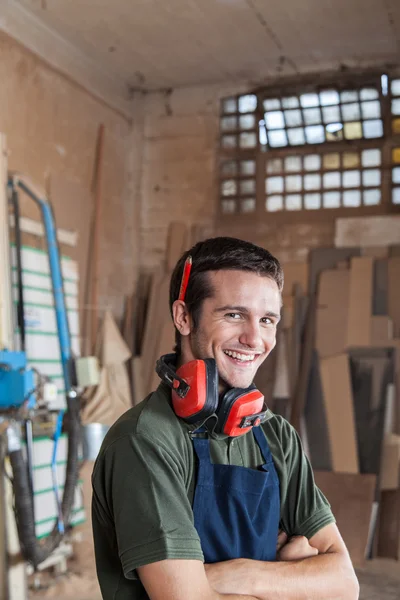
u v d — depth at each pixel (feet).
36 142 15.56
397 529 15.99
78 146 17.42
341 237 18.26
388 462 16.55
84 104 17.75
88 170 17.90
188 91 20.06
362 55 17.90
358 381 17.06
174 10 15.26
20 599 11.08
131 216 20.06
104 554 4.23
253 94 19.35
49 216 12.38
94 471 4.16
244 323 4.23
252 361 4.31
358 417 16.85
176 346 4.65
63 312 12.01
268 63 18.47
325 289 17.81
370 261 17.65
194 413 4.03
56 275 12.16
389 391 16.90
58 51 16.39
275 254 18.80
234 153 19.52
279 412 17.42
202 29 16.30
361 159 18.38
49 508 13.28
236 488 4.19
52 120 16.24
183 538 3.73
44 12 15.24
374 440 16.60
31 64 15.40
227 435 4.24
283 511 4.77
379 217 18.02
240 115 19.53
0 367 10.12
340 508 15.97
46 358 14.02
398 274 17.40
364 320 17.30
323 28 16.38
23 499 10.23
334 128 18.63
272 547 4.42
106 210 18.76
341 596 4.39
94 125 18.25
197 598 3.66
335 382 17.11
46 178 15.93
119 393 16.42
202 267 4.29
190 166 19.90
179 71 18.93
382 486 16.43
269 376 17.56
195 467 4.17
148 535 3.70
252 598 4.04
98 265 18.07
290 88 18.81
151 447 3.92
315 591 4.29
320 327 17.58
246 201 19.34
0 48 14.32
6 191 12.09
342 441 16.70
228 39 16.93
